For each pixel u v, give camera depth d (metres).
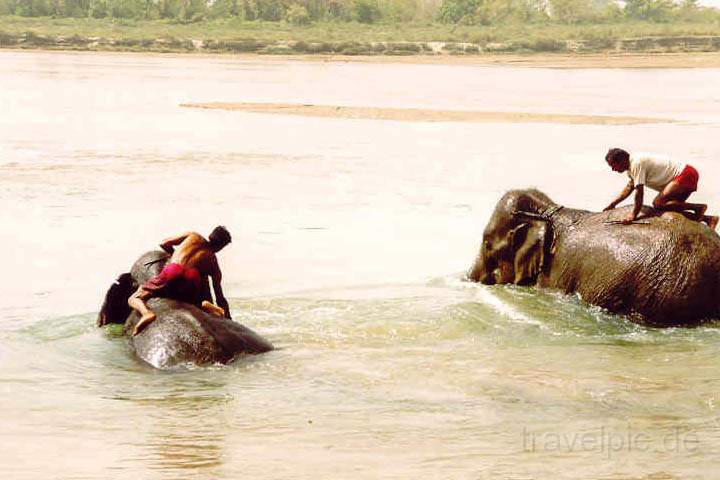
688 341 19.67
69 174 42.50
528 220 24.11
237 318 20.98
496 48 190.00
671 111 80.81
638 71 143.62
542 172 45.84
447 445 13.34
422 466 12.38
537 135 62.56
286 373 17.27
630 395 15.90
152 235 30.19
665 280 20.89
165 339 18.05
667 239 21.27
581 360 18.22
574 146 56.62
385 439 13.59
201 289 19.80
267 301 22.34
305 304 22.19
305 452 12.98
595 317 21.39
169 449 13.12
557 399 15.70
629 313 21.25
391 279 25.00
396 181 42.62
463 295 23.25
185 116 71.50
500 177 44.22
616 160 22.17
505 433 13.92
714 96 98.75
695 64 159.00
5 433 13.83
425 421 14.52
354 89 101.50
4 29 195.88
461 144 57.41
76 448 13.14
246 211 34.72
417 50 187.50
